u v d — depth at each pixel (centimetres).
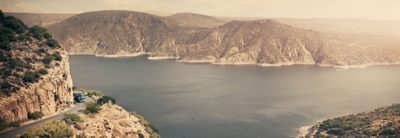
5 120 13612
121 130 15425
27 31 18888
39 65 16562
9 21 18538
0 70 15162
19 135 12394
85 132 13275
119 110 16900
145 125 18575
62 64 17562
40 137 12044
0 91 14188
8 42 16975
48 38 19000
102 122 14525
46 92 15575
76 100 17850
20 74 15462
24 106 14538
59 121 13188
